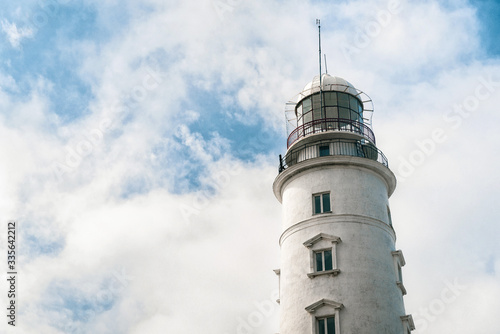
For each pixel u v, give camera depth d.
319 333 39.38
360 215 42.94
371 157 47.75
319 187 44.41
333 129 46.84
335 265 40.94
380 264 41.72
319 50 52.66
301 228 43.41
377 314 39.47
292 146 47.72
